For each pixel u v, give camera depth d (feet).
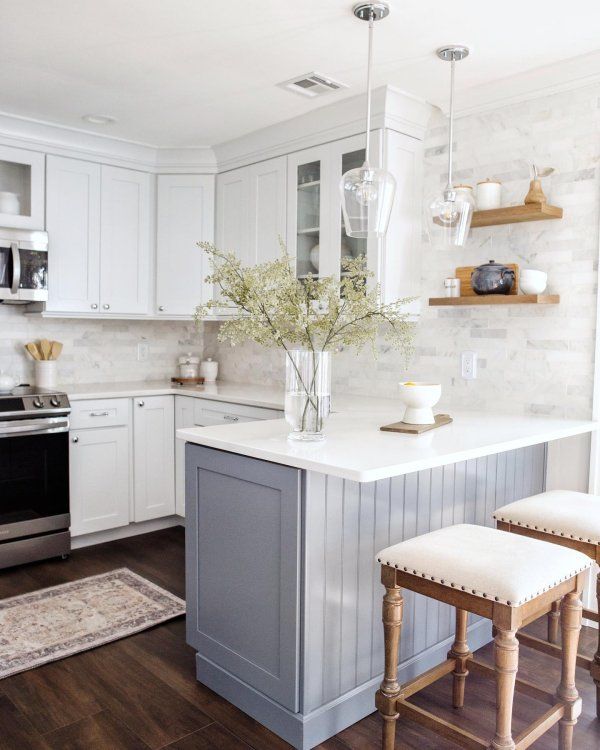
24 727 6.59
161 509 12.92
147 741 6.39
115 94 10.30
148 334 14.76
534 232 9.52
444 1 7.23
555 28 7.88
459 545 5.81
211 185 13.42
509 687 5.12
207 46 8.54
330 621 6.46
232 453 6.84
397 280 10.53
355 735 6.57
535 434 7.50
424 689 7.41
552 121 9.27
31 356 12.92
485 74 9.30
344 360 12.17
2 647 8.14
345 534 6.55
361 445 6.61
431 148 10.74
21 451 10.82
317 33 8.12
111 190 12.88
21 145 11.69
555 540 6.77
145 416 12.59
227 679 7.07
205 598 7.37
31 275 11.60
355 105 10.36
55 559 11.40
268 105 10.73
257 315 6.98
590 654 8.12
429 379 10.88
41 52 8.76
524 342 9.68
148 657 8.01
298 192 11.66
